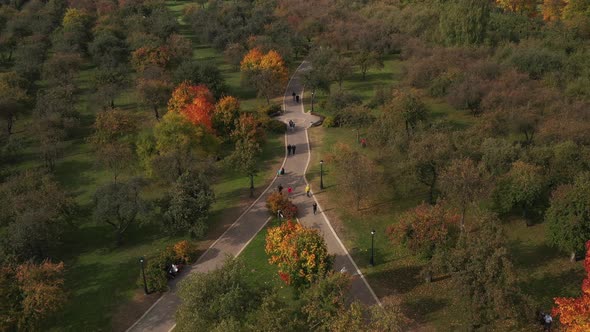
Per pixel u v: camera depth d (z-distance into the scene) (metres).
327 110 99.88
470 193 55.62
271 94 106.50
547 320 44.91
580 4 126.62
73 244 64.12
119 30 132.38
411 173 63.78
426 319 48.66
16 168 82.44
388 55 135.25
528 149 67.38
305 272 49.62
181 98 87.62
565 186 55.53
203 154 77.38
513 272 41.50
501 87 87.31
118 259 60.81
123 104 106.94
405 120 79.19
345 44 130.62
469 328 42.81
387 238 61.34
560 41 109.62
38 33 131.12
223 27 138.12
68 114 91.88
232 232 64.62
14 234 55.69
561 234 52.66
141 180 65.44
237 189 74.56
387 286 53.53
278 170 78.94
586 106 78.94
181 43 124.12
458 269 43.47
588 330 35.59
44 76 110.19
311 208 68.50
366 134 85.12
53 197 61.88
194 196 63.41
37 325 48.19
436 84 97.25
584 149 62.66
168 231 61.88
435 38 121.31
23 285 47.94
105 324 50.78
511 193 58.88
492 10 134.75
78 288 56.00
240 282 46.25
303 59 134.62
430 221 50.59
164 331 49.62
